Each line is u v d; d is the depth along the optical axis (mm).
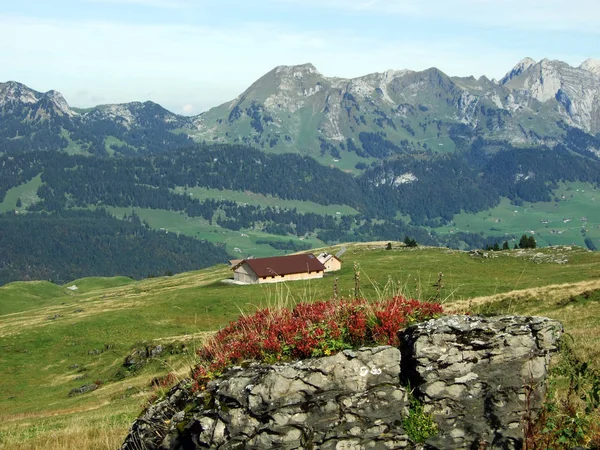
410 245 170125
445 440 10945
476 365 11211
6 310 176750
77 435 23594
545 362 11562
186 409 11719
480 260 121125
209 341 14672
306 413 10625
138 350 71000
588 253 115438
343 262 141500
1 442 25703
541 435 11070
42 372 78438
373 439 10797
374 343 11719
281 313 13891
